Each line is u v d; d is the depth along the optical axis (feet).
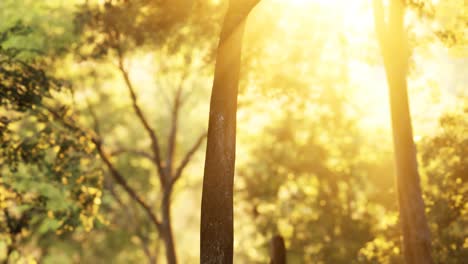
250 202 137.80
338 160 131.95
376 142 130.00
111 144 163.32
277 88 98.89
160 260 186.91
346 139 132.46
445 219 84.17
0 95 75.82
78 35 98.17
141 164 164.76
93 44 97.35
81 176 86.79
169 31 84.43
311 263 120.26
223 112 46.65
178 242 191.11
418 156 82.99
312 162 133.18
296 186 136.46
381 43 65.98
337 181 130.52
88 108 141.18
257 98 106.01
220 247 45.68
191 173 172.55
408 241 64.85
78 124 91.30
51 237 145.18
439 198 83.97
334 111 127.24
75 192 86.58
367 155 130.52
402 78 65.46
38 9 102.94
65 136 84.99
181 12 79.36
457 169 82.33
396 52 65.36
